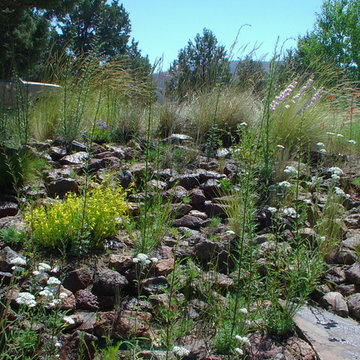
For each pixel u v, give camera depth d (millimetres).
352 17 28109
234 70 8023
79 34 35688
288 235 4105
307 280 3174
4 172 4586
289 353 2742
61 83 7758
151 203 4570
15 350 2537
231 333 2748
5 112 6383
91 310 3123
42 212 3855
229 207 4602
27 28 15906
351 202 4996
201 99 7730
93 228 3854
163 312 2982
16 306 2904
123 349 2842
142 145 6645
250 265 3172
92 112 7430
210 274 3541
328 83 8195
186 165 5828
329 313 3262
